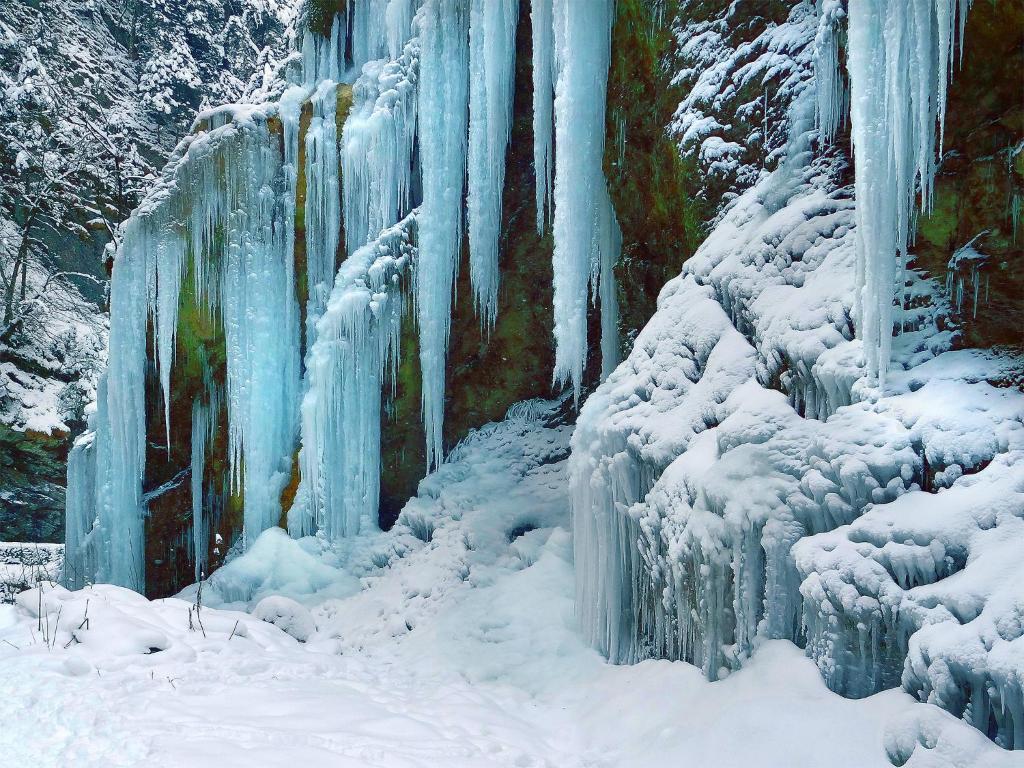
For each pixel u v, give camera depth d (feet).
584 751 15.31
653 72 24.02
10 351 61.87
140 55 81.10
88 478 37.81
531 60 30.17
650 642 18.42
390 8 33.40
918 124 14.66
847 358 15.17
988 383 13.67
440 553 26.78
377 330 31.60
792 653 13.85
